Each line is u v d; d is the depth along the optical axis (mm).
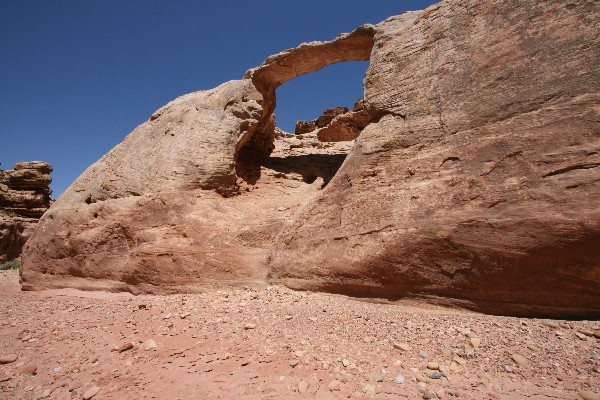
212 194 7848
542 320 3873
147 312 5520
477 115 4980
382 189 5457
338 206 5945
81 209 8703
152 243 7191
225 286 6516
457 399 2764
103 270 7734
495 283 4199
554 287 3918
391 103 6250
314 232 6047
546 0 4953
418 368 3262
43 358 4211
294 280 5953
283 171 10141
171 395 3121
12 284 10594
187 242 7039
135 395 3188
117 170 8977
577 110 4133
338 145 14992
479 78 5219
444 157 5031
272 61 9289
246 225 7203
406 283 4770
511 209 4145
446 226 4496
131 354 4062
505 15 5332
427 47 6207
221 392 3088
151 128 9648
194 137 8531
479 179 4531
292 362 3451
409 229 4781
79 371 3799
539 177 4102
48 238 8914
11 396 3412
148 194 7863
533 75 4668
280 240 6605
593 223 3607
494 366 3207
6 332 5242
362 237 5266
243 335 4246
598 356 3148
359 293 5168
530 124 4426
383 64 6777
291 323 4480
